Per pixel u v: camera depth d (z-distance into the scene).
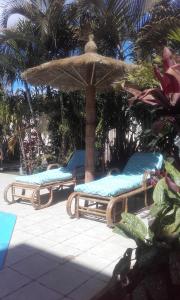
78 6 9.09
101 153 9.76
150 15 8.71
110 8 8.69
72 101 10.19
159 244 2.10
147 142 7.81
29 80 7.47
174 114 1.89
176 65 1.78
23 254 4.41
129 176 6.58
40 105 10.88
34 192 6.60
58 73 7.11
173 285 2.07
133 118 9.11
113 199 5.46
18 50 9.91
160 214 2.19
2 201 7.23
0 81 10.76
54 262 4.17
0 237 5.03
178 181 2.10
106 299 2.25
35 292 3.47
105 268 3.99
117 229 2.38
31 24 9.91
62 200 7.38
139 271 2.17
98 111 9.74
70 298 3.36
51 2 9.35
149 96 1.88
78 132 10.44
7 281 3.71
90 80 7.31
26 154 11.07
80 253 4.44
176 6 8.13
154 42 7.66
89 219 5.90
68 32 9.91
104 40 9.36
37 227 5.50
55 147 11.10
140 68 6.21
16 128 10.99
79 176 7.99
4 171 12.18
